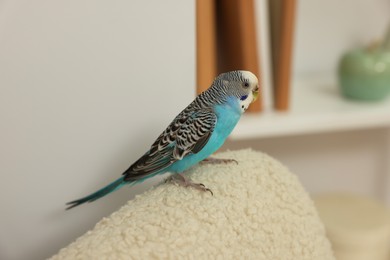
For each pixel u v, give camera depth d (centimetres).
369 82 105
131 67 64
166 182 61
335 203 120
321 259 61
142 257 46
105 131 65
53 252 68
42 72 60
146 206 54
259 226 56
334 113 101
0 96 59
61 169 65
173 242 48
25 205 65
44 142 63
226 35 98
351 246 106
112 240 47
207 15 81
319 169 142
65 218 68
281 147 136
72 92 62
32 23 58
